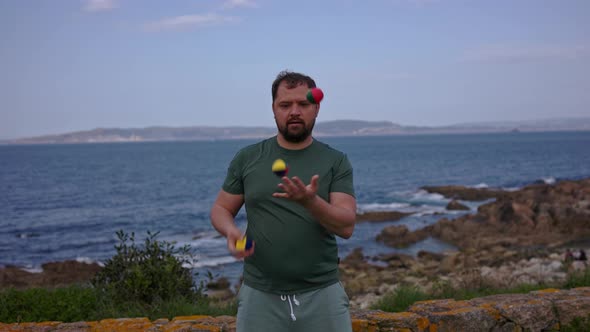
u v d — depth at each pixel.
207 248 24.59
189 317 4.39
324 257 2.97
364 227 30.31
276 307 2.96
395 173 74.62
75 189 59.91
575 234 25.61
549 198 36.66
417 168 83.56
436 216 34.56
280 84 2.93
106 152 191.00
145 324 4.18
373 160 105.88
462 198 44.72
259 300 2.98
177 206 44.19
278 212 2.91
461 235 26.39
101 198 50.84
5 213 41.38
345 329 2.98
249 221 3.03
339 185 2.99
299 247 2.89
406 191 51.16
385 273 18.31
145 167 99.94
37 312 5.22
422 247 24.73
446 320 4.17
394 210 37.91
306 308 2.94
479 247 23.88
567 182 44.91
